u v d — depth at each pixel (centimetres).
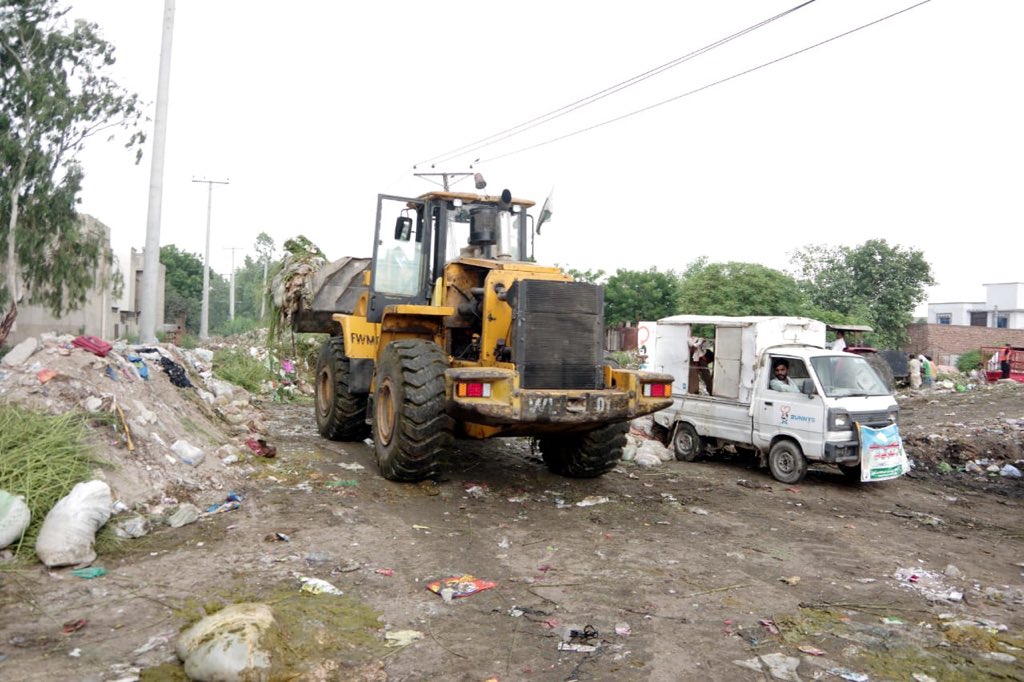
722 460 1102
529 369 741
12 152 2192
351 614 447
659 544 626
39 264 2317
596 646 421
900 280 3612
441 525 647
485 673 383
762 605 495
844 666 405
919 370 2255
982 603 515
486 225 876
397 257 941
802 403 926
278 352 1717
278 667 366
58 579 474
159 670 365
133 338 3042
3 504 502
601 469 858
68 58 2341
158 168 1497
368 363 935
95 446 628
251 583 485
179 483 677
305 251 1380
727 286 2961
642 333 1333
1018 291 4541
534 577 530
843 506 827
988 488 988
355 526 622
